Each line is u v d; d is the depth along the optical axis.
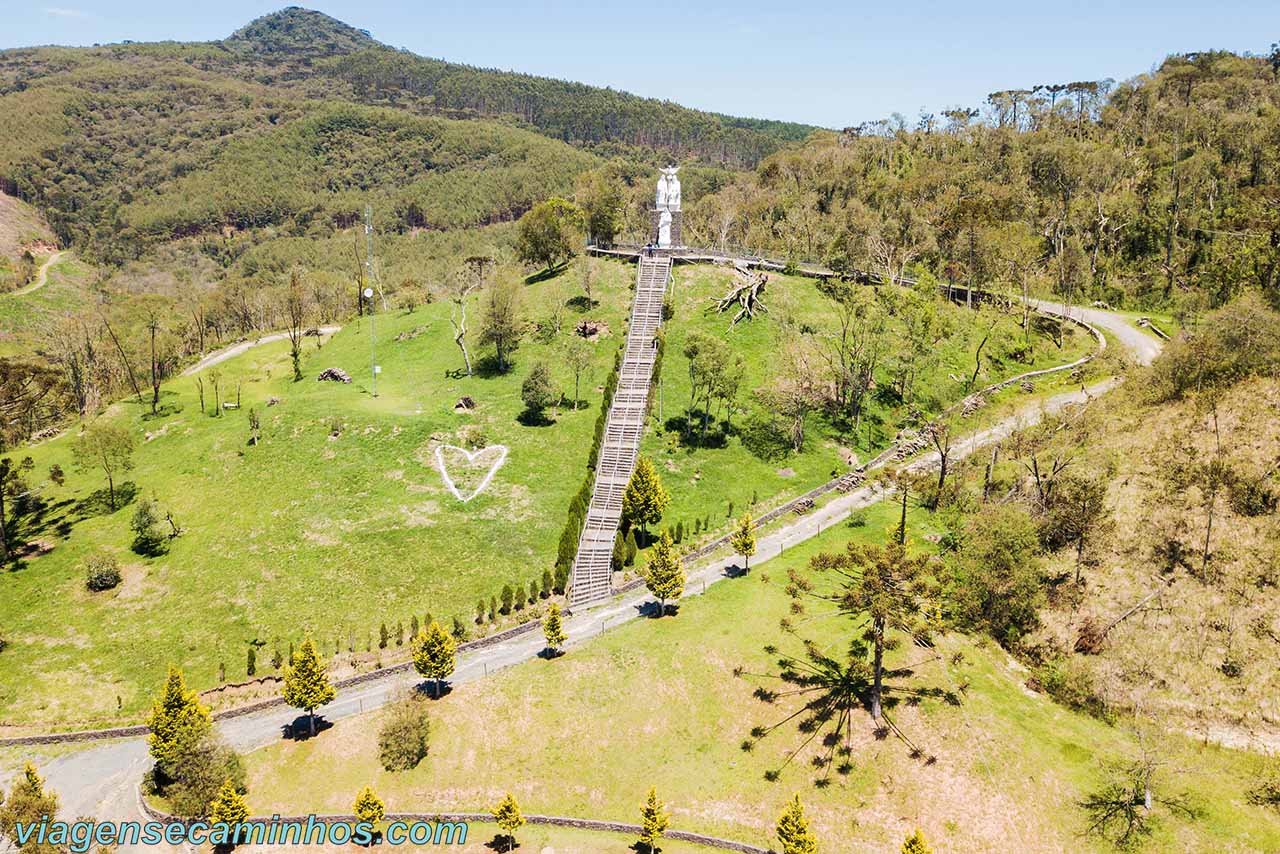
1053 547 81.06
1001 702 66.00
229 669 76.25
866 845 56.69
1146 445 87.62
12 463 111.25
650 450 103.88
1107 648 69.38
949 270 137.75
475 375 123.25
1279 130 151.00
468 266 174.88
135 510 97.50
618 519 91.81
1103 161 157.62
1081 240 149.50
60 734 69.75
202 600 84.00
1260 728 61.47
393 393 120.69
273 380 134.50
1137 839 54.91
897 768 60.78
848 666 69.38
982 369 118.44
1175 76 192.12
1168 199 149.62
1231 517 75.81
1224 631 67.75
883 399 114.00
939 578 65.88
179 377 139.75
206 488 100.69
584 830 59.88
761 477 100.88
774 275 140.25
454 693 70.75
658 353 118.25
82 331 144.88
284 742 67.56
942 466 91.06
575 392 115.31
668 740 65.44
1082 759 60.75
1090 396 104.31
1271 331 88.62
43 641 79.75
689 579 84.06
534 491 97.25
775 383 113.31
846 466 102.81
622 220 162.38
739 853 57.59
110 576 86.19
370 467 101.44
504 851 58.34
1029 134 189.25
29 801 57.44
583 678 70.94
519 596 81.50
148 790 63.97
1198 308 115.62
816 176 193.62
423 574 85.88
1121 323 128.88
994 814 57.34
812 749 63.09
